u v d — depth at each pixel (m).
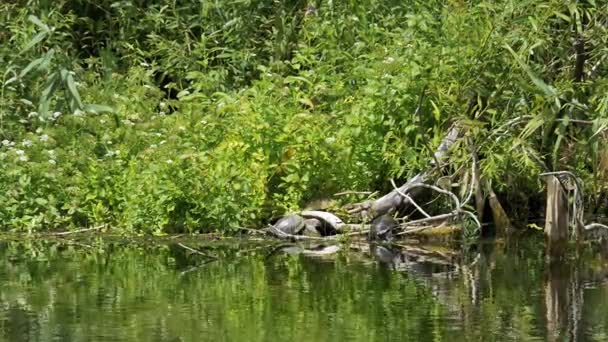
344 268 10.87
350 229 12.40
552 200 11.84
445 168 12.87
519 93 12.46
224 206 12.39
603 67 12.82
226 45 15.21
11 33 14.98
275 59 14.82
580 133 12.56
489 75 12.52
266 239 12.25
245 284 10.14
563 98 11.95
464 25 12.75
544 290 10.04
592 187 12.73
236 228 12.42
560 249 11.80
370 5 14.34
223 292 9.84
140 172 12.69
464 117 12.15
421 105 12.54
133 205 12.43
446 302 9.55
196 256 11.36
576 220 12.02
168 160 12.45
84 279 10.30
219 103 13.36
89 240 12.07
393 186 12.72
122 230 12.38
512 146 11.91
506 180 12.91
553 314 9.20
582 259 11.47
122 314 9.10
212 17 15.34
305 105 13.54
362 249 11.91
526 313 9.23
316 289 9.98
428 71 12.73
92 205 12.58
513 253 11.77
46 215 12.46
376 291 9.92
